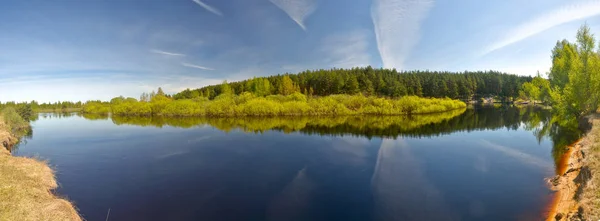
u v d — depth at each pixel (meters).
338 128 36.06
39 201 10.74
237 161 19.94
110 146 26.86
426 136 29.02
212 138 29.91
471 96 113.44
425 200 12.44
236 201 12.79
